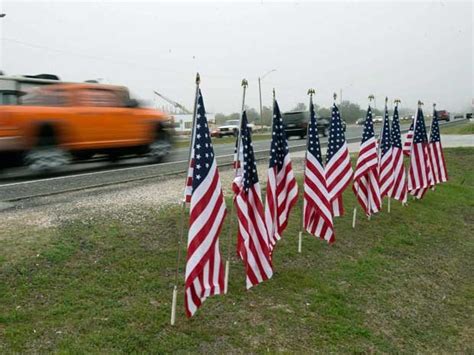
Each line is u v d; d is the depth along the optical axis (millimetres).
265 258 5418
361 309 5613
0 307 4336
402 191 9547
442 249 8312
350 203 9383
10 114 9445
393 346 5070
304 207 6727
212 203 4547
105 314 4453
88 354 3893
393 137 9336
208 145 4527
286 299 5375
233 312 4906
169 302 4832
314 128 6676
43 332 4090
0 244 5430
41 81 11055
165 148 13375
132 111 12086
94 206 7273
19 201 7566
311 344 4699
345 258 6871
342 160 7578
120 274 5188
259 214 5398
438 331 5672
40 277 4859
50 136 10180
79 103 10789
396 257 7422
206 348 4285
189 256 4426
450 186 13609
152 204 7547
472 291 6992
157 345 4180
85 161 11766
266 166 12445
